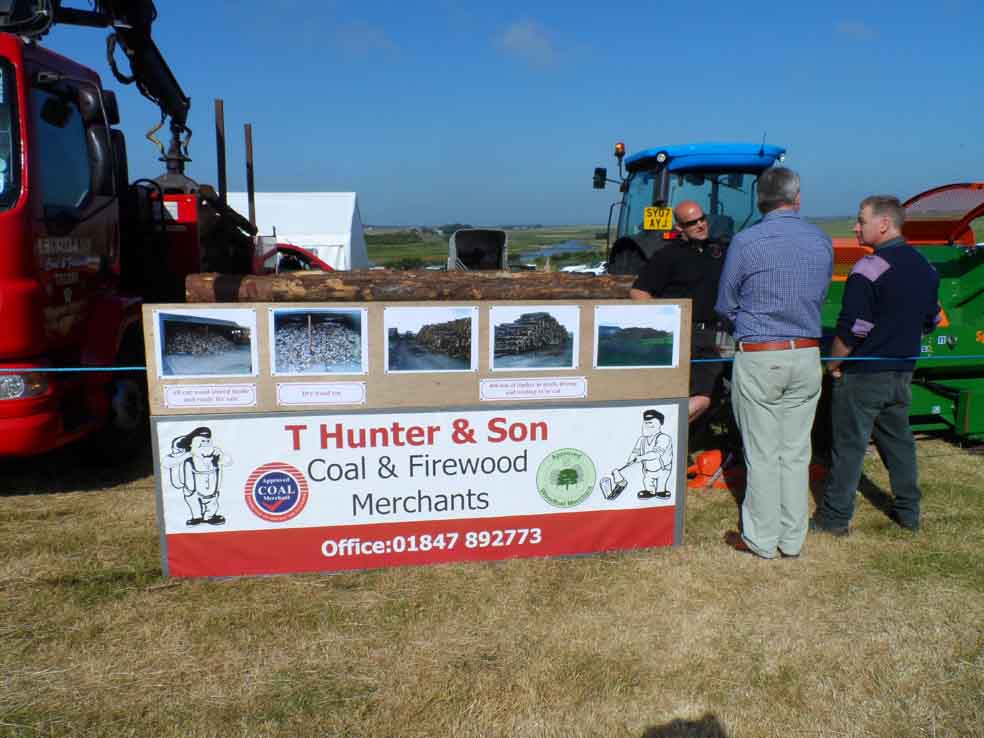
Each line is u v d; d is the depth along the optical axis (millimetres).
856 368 4125
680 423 3994
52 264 4633
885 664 3037
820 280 3697
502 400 3779
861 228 4180
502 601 3496
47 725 2604
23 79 4410
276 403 3594
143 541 4168
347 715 2688
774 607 3482
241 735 2580
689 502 4922
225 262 7746
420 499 3779
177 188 7492
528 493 3879
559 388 3830
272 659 3025
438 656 3059
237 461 3607
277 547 3699
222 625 3260
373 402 3662
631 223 9250
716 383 5262
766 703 2795
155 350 3479
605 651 3117
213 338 3508
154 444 3543
